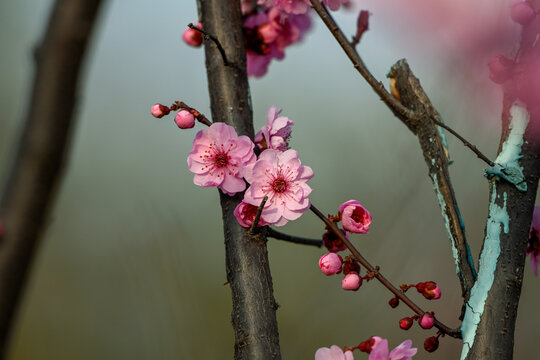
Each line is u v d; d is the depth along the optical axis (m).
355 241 1.64
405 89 1.16
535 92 1.09
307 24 1.26
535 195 1.09
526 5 1.11
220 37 1.15
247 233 1.11
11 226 1.10
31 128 1.11
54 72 1.11
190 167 1.13
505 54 1.18
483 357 1.08
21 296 1.10
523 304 1.78
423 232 1.59
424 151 1.14
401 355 1.11
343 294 1.68
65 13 1.11
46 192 1.11
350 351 1.11
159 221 1.80
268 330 1.10
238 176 1.13
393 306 1.12
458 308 1.60
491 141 1.39
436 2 1.19
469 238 1.62
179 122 1.13
